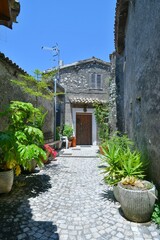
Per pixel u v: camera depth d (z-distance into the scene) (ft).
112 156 12.37
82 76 44.37
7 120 17.03
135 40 16.14
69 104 43.06
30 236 8.23
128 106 21.35
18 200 12.09
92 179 16.93
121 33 23.50
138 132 15.28
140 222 9.33
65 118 42.78
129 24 19.35
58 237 8.16
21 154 12.44
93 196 12.90
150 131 11.75
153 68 11.00
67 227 8.95
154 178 11.13
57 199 12.33
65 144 37.99
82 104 42.60
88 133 43.62
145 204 9.03
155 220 9.25
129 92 20.40
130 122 19.77
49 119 31.76
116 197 11.84
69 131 40.47
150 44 11.55
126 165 11.76
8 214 10.19
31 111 15.47
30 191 13.74
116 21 21.40
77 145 42.57
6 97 16.89
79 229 8.79
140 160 12.91
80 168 21.11
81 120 43.65
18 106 14.48
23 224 9.20
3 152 12.66
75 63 43.75
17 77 19.35
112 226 9.02
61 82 43.34
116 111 29.96
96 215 10.15
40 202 11.82
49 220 9.61
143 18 13.23
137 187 9.87
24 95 21.18
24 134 13.61
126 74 23.20
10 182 13.00
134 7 16.35
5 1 8.84
